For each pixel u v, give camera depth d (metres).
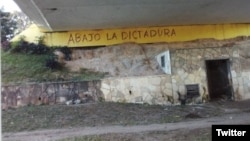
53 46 20.00
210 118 13.95
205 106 17.53
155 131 10.73
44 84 17.34
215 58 19.47
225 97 19.42
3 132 12.30
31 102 17.02
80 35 20.16
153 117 14.53
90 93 17.64
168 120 13.82
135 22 18.86
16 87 17.00
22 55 19.86
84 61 19.75
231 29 21.20
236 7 16.62
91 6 14.79
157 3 14.88
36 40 20.11
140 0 14.29
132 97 18.00
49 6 14.44
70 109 15.75
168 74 18.72
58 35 20.11
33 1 13.48
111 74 19.02
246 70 19.92
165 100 18.30
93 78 18.22
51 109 15.77
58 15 16.16
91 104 16.84
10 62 19.28
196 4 15.44
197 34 20.84
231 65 19.66
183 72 18.86
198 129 10.66
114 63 19.69
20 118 14.32
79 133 11.26
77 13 15.93
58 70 19.03
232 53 19.83
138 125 12.70
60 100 17.31
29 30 20.28
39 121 13.84
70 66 19.45
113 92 17.88
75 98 17.45
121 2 14.41
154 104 17.92
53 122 13.72
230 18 19.48
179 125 12.10
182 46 20.53
